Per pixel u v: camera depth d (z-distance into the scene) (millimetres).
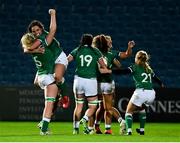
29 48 28609
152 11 67688
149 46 65062
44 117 29469
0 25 65438
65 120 50312
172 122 51531
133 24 66688
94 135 30094
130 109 33062
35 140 25141
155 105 51344
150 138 27797
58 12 66938
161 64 63562
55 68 29703
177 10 68000
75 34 65438
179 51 64875
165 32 66375
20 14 66562
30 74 61156
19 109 50375
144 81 33000
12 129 38875
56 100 32531
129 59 62406
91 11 67312
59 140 25203
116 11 67438
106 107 33750
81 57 31625
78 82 31734
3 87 50375
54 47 29703
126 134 32844
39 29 28859
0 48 63438
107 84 33531
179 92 51688
